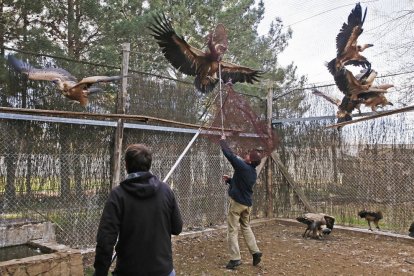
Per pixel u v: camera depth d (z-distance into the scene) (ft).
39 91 17.56
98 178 19.67
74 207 18.80
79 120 18.40
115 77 16.22
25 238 16.28
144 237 7.49
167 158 22.84
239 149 19.53
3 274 12.23
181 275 15.97
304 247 20.94
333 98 20.51
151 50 36.29
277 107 29.12
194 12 42.63
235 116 19.47
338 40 17.66
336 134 26.17
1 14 27.66
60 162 18.35
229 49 43.91
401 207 23.25
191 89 23.71
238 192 16.76
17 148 16.98
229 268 16.87
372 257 18.83
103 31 32.91
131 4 36.17
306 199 27.53
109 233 7.27
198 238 22.94
